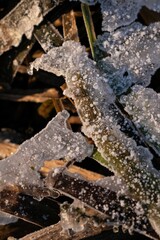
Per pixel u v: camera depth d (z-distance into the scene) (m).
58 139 0.26
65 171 0.25
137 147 0.25
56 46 0.26
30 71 0.26
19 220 0.26
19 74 0.29
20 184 0.25
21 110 0.30
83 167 0.27
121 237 0.25
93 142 0.26
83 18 0.26
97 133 0.25
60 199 0.25
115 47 0.26
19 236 0.26
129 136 0.25
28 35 0.27
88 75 0.25
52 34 0.26
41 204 0.25
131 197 0.24
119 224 0.24
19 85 0.29
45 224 0.25
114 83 0.25
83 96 0.25
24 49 0.27
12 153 0.26
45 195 0.25
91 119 0.25
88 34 0.26
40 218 0.25
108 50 0.26
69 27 0.26
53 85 0.28
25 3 0.26
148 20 0.26
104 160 0.25
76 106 0.25
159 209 0.24
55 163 0.26
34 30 0.27
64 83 0.27
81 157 0.25
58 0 0.26
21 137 0.29
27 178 0.25
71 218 0.25
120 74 0.25
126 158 0.25
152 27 0.26
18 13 0.27
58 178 0.25
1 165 0.26
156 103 0.25
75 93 0.25
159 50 0.26
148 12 0.26
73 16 0.26
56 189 0.25
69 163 0.25
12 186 0.25
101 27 0.27
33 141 0.26
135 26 0.26
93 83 0.25
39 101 0.28
